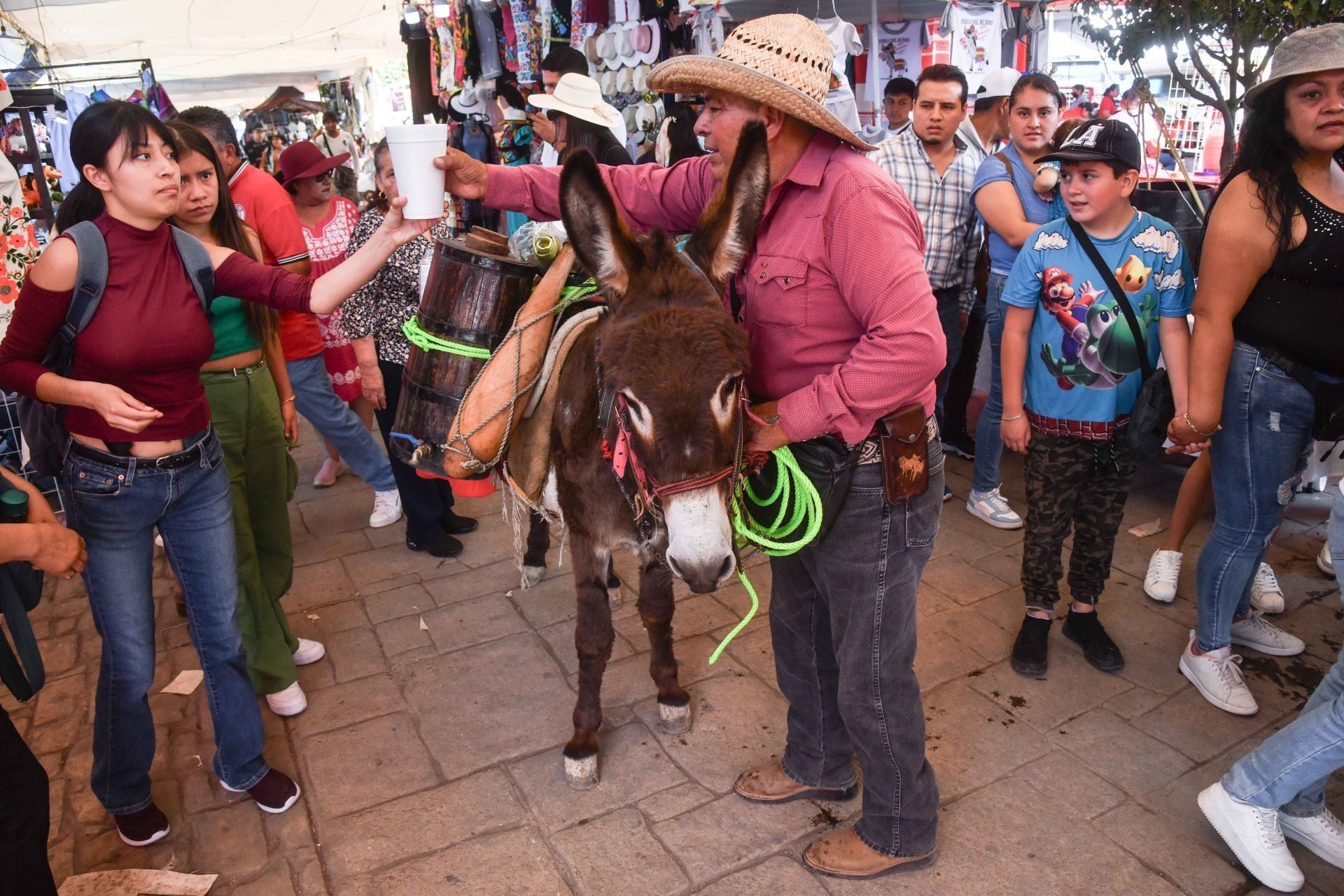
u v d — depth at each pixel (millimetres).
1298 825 2262
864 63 5711
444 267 2354
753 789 2504
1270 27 3730
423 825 2465
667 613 2666
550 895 2217
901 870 2236
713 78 1714
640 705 2967
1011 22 6129
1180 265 2705
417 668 3227
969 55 5660
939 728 2785
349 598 3740
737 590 3672
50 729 2961
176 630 3535
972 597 3568
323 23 10289
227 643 2381
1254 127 2363
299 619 3586
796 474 1819
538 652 3307
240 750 2455
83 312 1966
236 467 2799
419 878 2279
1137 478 4590
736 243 1821
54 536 1797
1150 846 2303
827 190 1701
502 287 2344
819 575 2035
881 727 2045
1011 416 2980
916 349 1601
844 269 1681
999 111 4875
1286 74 2201
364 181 10617
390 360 3783
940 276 4152
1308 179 2367
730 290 2004
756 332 1884
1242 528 2689
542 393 2367
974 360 4906
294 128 13305
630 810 2498
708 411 1654
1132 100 5375
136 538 2193
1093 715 2832
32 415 2156
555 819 2473
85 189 2250
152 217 1989
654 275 1817
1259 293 2457
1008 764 2617
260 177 3400
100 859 2381
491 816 2494
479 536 4297
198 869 2336
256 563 2842
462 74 6855
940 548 3998
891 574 1929
